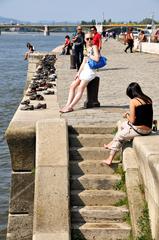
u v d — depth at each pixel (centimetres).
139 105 975
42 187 904
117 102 1477
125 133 983
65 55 4053
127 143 1008
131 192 897
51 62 3241
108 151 1021
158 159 792
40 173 926
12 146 1022
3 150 2172
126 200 927
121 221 902
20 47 13550
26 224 1036
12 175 1031
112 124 1102
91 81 1345
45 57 3781
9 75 5444
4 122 2772
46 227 856
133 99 983
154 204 796
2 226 1445
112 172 998
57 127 1013
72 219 906
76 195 940
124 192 945
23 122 1055
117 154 1025
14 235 1035
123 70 2672
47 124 1017
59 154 959
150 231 830
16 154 1025
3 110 3161
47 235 843
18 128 1019
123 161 966
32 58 4197
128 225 886
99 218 905
